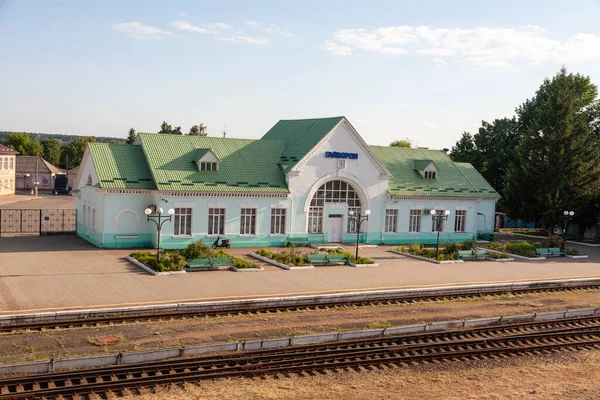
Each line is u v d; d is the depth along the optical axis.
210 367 20.08
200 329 24.17
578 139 59.81
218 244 44.47
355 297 30.70
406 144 106.38
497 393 19.80
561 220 61.50
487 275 39.03
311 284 32.97
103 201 41.81
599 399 19.83
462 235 56.81
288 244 47.25
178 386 18.42
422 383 20.25
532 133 62.12
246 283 32.38
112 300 26.95
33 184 106.44
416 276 37.25
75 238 46.84
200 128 94.19
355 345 23.44
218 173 45.94
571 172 59.66
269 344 22.52
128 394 17.59
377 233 52.00
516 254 49.16
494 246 51.56
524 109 79.19
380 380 20.22
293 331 24.59
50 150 152.25
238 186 45.50
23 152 143.12
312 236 49.34
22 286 28.72
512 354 23.84
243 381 19.20
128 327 23.83
